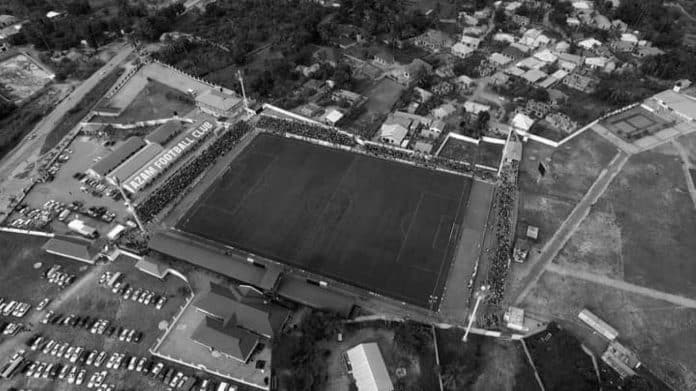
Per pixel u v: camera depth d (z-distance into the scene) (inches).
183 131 6437.0
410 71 7455.7
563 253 4633.4
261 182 5590.6
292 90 7258.9
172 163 5880.9
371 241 4805.6
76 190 5575.8
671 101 6668.3
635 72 7480.3
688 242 4749.0
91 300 4343.0
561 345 3779.5
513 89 7106.3
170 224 5088.6
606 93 6801.2
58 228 5073.8
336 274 4495.6
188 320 4126.5
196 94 7239.2
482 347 3848.4
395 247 4731.8
